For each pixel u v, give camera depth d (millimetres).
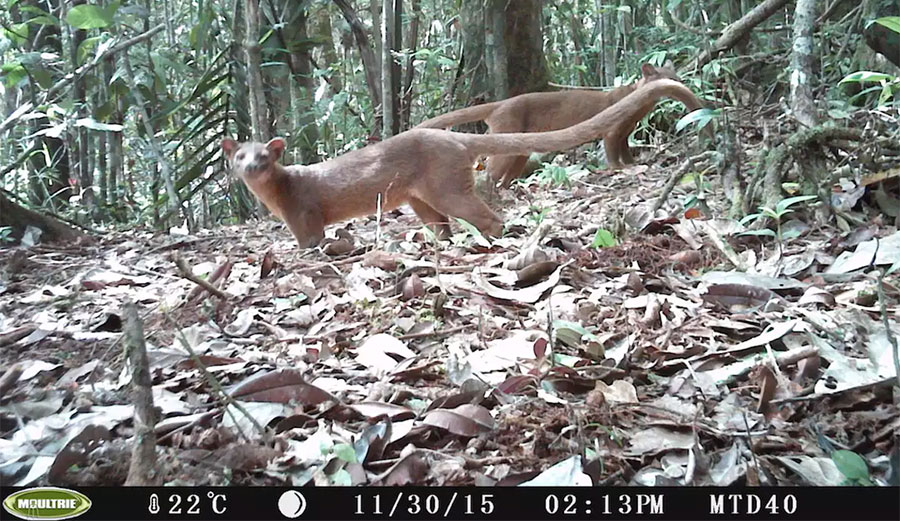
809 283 1538
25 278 2104
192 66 4199
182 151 4723
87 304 1755
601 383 1123
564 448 950
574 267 1688
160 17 5105
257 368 1245
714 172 2707
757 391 1120
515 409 1051
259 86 3201
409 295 1569
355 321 1489
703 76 3080
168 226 3791
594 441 974
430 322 1417
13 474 975
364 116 4496
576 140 2250
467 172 2248
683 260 1758
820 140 2025
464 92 3969
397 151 2266
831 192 2002
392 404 1070
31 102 3311
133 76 3562
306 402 1075
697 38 3854
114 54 3605
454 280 1660
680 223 1944
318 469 910
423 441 1006
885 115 2381
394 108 4020
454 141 2248
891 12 2682
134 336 880
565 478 849
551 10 4746
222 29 4633
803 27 2148
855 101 3195
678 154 3279
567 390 1131
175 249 2465
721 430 996
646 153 3570
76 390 1228
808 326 1291
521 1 3768
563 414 1024
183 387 1204
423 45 4953
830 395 1060
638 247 1834
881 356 1154
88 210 3805
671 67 3404
